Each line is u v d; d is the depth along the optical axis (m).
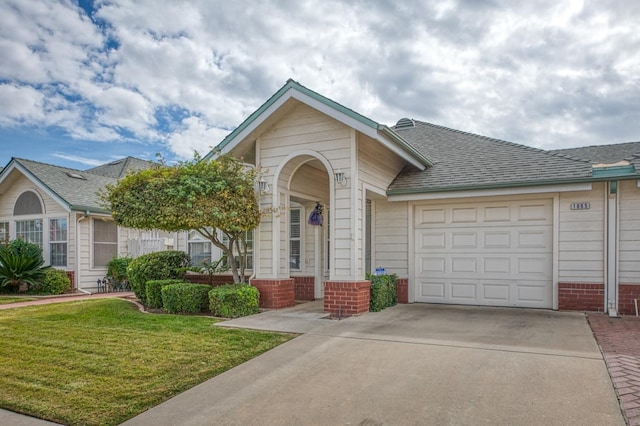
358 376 5.09
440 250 10.75
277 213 9.95
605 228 9.16
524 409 4.09
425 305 10.43
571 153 12.84
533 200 9.88
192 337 7.00
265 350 6.23
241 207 9.35
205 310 9.79
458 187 9.88
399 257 11.08
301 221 12.45
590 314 8.84
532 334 6.92
